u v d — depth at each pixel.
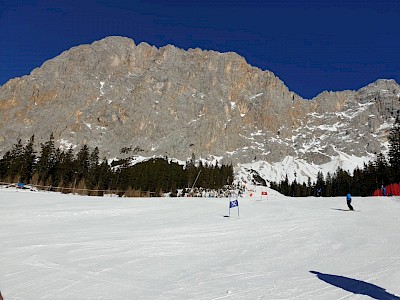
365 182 95.62
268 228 16.91
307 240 13.20
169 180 104.50
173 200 39.59
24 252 10.29
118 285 7.26
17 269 8.45
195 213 25.08
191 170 120.25
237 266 9.08
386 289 6.71
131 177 94.88
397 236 13.73
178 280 7.70
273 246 11.99
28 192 39.38
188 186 111.38
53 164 84.94
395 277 7.57
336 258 9.89
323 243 12.48
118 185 88.81
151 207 28.22
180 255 10.46
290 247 11.79
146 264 9.23
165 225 17.95
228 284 7.32
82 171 87.69
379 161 91.56
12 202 26.09
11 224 16.42
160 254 10.56
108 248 11.30
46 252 10.38
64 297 6.46
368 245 11.86
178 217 22.28
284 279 7.67
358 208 29.38
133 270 8.58
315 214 24.23
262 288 6.95
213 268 8.85
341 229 16.23
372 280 7.39
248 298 6.29
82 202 29.73
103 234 14.27
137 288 7.04
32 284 7.27
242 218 21.95
